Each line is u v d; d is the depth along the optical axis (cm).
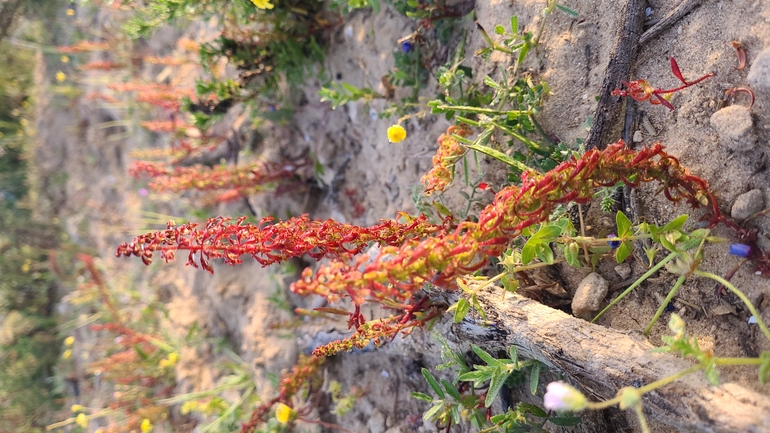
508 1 26
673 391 16
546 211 17
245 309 43
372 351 33
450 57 30
